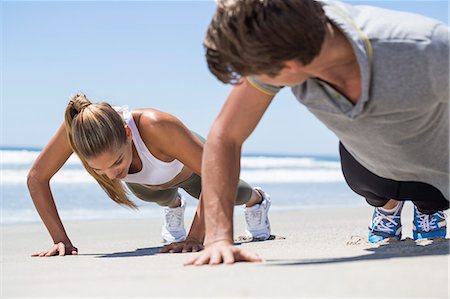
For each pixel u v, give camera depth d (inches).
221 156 84.7
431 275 59.4
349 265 67.4
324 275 62.6
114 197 132.0
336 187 509.0
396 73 72.2
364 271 62.8
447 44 73.1
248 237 151.5
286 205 328.5
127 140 116.8
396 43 72.0
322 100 77.2
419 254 79.7
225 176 84.2
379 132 80.8
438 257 69.6
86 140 111.3
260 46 65.9
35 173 130.8
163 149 121.8
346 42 71.9
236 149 86.1
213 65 72.2
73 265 98.2
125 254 123.9
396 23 73.4
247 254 79.1
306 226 193.8
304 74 72.4
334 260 77.7
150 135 120.5
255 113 84.2
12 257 126.0
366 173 100.1
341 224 200.1
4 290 70.3
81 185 443.5
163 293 60.5
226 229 81.9
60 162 131.0
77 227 212.1
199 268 74.3
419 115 77.4
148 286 64.7
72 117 115.2
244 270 70.1
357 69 73.6
